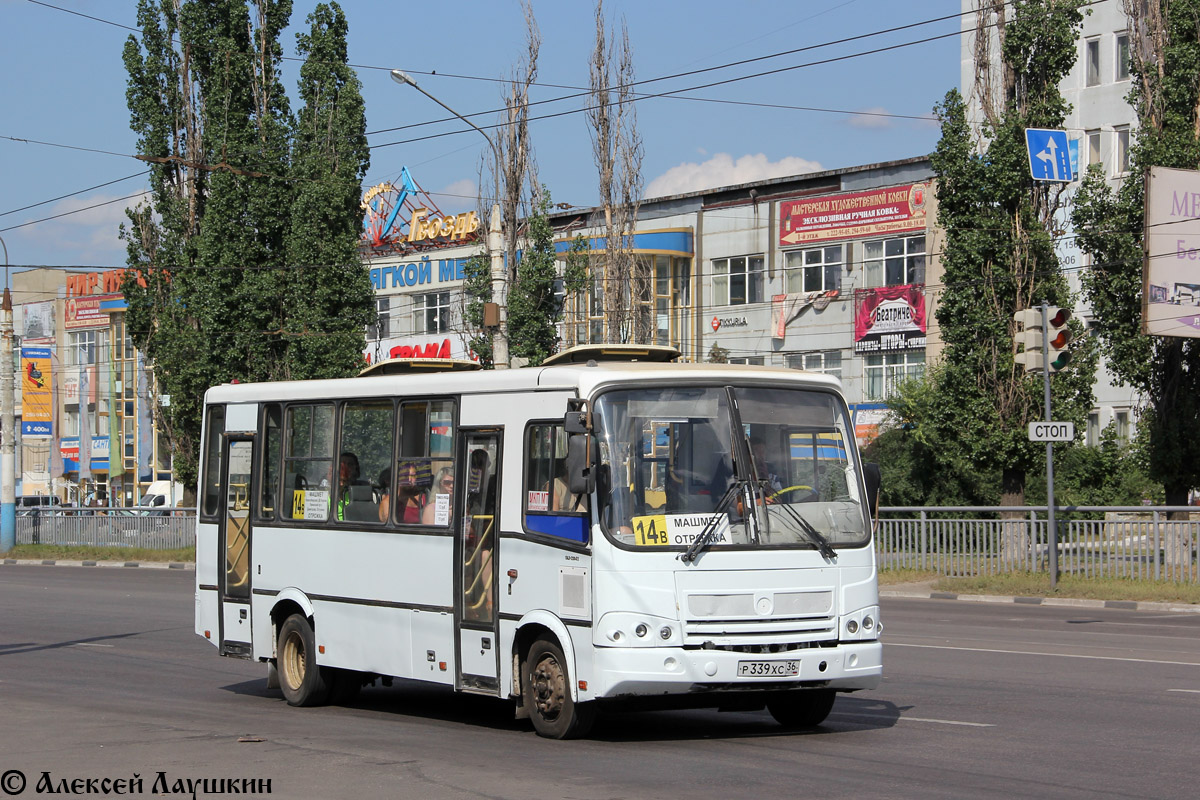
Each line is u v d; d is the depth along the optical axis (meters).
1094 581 24.72
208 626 14.60
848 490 10.66
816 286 52.22
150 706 13.12
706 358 55.44
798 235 52.69
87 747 10.34
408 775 9.01
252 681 15.37
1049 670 14.60
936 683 13.68
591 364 10.81
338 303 41.69
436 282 62.47
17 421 85.06
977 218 31.14
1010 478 31.61
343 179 41.97
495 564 10.96
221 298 42.06
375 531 12.34
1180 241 30.98
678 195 56.88
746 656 9.81
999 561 26.42
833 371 51.50
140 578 35.12
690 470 10.18
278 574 13.55
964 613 22.81
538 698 10.58
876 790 8.31
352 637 12.55
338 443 12.99
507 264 44.88
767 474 10.36
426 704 13.48
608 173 45.91
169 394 44.25
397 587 12.05
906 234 49.28
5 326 44.97
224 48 43.22
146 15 44.62
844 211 51.19
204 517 14.76
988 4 31.62
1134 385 33.84
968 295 31.27
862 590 10.41
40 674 15.88
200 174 44.38
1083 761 9.24
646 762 9.48
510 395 11.04
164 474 76.69
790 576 10.14
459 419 11.56
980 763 9.23
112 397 79.44
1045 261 30.98
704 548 9.95
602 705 10.22
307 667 13.07
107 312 79.88
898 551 28.48
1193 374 33.06
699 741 10.52
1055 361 24.53
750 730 11.12
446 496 11.61
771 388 10.59
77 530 45.00
